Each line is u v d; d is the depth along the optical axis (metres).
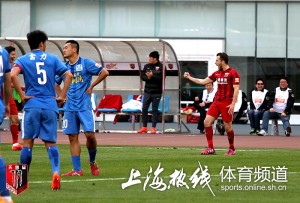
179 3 104.56
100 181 37.75
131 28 105.12
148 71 74.75
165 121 81.06
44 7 105.12
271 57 103.81
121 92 79.44
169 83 77.25
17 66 35.62
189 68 104.38
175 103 77.38
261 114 76.44
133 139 67.19
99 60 78.88
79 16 105.25
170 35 104.81
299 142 66.00
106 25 105.12
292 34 103.56
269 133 83.31
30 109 35.47
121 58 78.50
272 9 103.56
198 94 103.75
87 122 40.00
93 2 105.06
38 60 35.75
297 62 103.56
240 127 92.38
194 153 52.78
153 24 104.88
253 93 76.75
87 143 40.22
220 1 104.06
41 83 35.62
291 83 103.62
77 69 40.50
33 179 38.16
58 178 34.66
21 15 104.88
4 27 104.75
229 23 103.88
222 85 52.03
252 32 103.81
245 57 104.00
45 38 36.12
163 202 31.44
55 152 35.22
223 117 51.94
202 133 76.94
